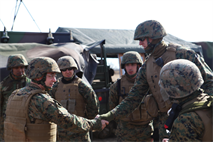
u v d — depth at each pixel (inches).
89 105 122.9
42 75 75.1
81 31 339.3
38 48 160.6
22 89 77.0
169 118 55.9
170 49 83.7
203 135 48.9
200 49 326.3
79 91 122.5
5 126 75.3
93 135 210.2
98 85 205.3
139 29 87.6
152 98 90.9
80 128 78.0
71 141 113.6
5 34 196.2
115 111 93.6
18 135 71.2
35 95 72.6
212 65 334.6
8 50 150.5
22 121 70.7
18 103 72.7
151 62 88.6
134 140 118.4
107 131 206.5
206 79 74.0
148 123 118.9
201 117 48.9
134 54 125.7
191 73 53.0
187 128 49.2
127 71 126.2
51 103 71.8
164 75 56.1
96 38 322.7
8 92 132.4
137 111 114.1
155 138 107.1
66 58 125.0
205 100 52.2
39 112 70.8
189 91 52.9
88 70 186.1
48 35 210.1
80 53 179.8
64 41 224.2
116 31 372.5
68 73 123.3
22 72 135.8
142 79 92.7
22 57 135.6
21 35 206.1
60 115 72.3
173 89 54.0
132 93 94.2
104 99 197.6
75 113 119.6
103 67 214.1
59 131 116.0
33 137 70.4
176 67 54.5
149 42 86.4
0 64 142.3
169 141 53.9
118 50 263.1
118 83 129.0
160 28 84.6
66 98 121.8
